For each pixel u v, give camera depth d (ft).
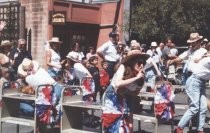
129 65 22.54
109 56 38.58
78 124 28.14
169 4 65.72
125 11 67.77
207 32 74.18
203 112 30.40
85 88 34.91
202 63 29.45
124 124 22.74
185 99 45.21
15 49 44.55
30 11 69.97
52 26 67.62
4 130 33.50
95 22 70.79
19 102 31.50
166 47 60.23
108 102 22.82
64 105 27.04
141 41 71.15
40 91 27.89
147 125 35.76
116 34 38.55
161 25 66.54
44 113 27.89
